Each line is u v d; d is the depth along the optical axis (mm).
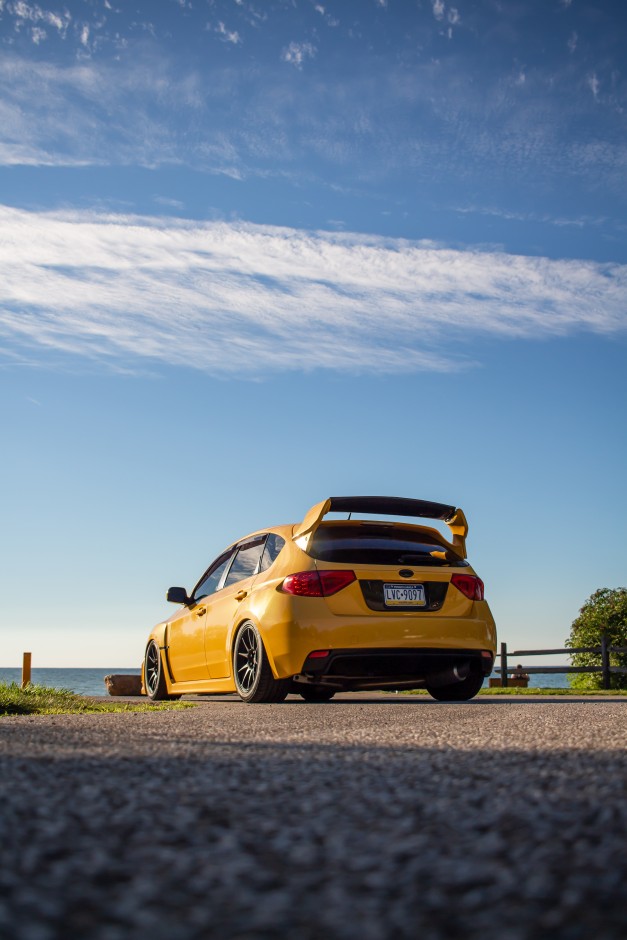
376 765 2443
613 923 1086
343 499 6539
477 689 6957
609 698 7477
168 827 1607
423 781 2145
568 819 1664
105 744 2957
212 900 1169
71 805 1795
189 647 7750
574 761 2473
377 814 1738
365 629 6168
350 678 6254
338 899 1177
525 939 1031
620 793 1940
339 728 3748
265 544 6961
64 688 8531
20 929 1034
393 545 6543
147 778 2184
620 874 1290
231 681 6926
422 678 6508
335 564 6301
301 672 6137
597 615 22094
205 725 3963
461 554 6984
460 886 1238
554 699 7121
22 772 2227
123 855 1398
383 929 1063
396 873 1303
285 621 6184
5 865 1320
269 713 4918
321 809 1791
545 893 1202
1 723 4043
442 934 1048
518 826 1611
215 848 1451
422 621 6301
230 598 7023
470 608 6543
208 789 2025
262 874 1296
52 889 1205
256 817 1705
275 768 2383
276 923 1079
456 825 1630
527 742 3008
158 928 1054
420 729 3656
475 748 2836
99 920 1081
